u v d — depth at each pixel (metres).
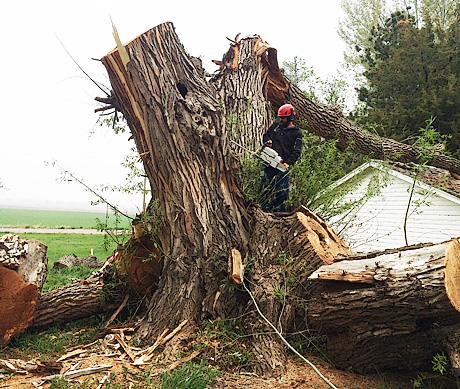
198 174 4.51
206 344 3.78
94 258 11.09
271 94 7.65
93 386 3.17
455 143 16.77
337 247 4.22
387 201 12.34
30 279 4.48
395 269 3.19
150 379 3.29
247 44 6.96
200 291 4.21
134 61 4.52
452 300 2.92
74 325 5.00
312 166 5.50
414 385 3.10
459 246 3.15
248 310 4.04
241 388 3.18
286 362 3.54
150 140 4.56
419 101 18.36
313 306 3.63
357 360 3.46
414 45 20.45
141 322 4.31
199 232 4.39
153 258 5.18
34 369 3.47
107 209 4.96
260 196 4.99
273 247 4.28
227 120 5.41
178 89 4.80
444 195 10.27
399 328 3.21
